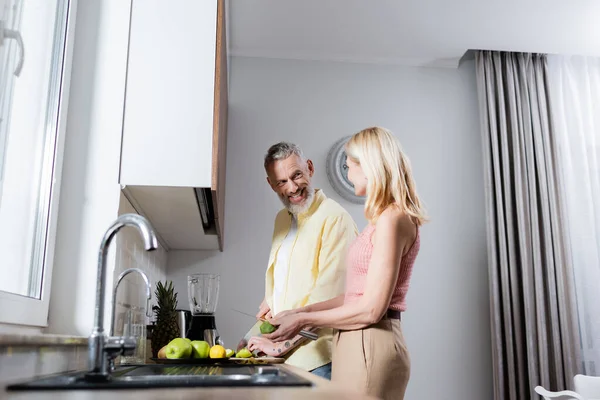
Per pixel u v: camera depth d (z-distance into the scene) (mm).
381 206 2090
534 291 3551
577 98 3879
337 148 3672
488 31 3590
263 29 3561
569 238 3635
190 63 1897
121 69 1872
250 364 1892
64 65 1771
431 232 3721
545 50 3836
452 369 3559
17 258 1473
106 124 1831
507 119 3828
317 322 2076
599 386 3016
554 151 3746
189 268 3443
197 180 1825
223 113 2580
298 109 3758
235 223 3545
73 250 1739
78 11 1893
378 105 3828
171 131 1847
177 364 1865
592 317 3578
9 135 1382
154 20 1915
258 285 3479
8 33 1357
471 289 3672
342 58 3854
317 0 3254
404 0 3260
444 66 3943
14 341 937
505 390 3455
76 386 851
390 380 1973
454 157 3834
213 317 2381
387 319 2021
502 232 3604
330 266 2811
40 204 1658
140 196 1939
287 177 3008
